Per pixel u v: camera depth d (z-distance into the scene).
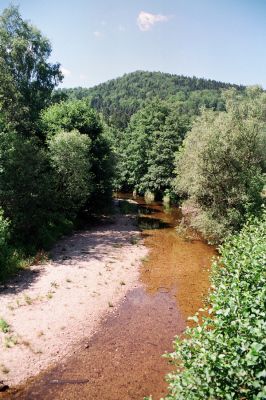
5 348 12.05
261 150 24.62
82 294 16.55
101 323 14.46
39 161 22.95
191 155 25.39
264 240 11.06
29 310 14.55
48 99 38.28
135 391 10.69
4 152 20.66
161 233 29.50
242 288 7.62
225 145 23.36
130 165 54.69
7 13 34.53
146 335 13.82
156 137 50.56
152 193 50.44
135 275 19.66
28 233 21.91
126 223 32.94
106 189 34.06
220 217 23.69
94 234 27.83
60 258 20.97
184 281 19.25
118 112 157.50
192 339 6.24
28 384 10.68
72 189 26.95
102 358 12.22
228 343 5.57
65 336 13.21
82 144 26.91
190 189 26.09
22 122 31.12
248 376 5.42
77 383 10.89
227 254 11.39
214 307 6.36
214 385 5.62
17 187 21.16
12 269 17.81
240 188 23.08
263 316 5.96
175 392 6.43
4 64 33.38
